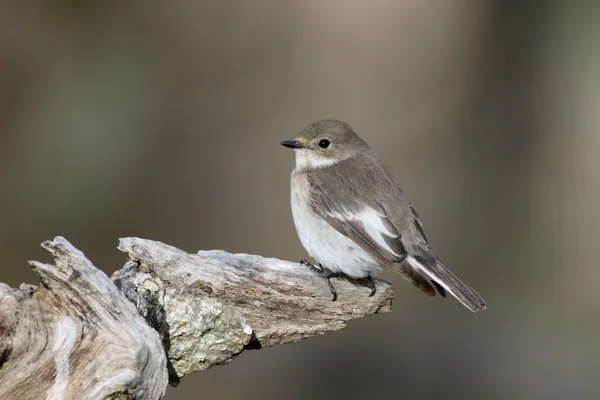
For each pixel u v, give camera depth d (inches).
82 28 570.9
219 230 544.1
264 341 313.6
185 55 589.0
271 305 309.0
